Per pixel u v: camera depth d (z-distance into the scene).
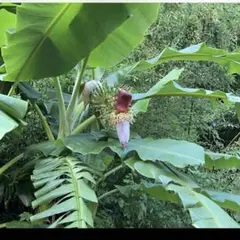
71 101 1.95
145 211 2.53
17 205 2.49
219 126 3.24
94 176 1.96
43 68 1.64
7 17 1.85
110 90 1.76
